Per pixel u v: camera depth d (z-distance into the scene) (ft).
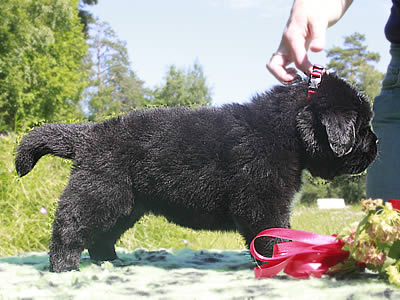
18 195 4.81
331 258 2.13
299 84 2.37
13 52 19.70
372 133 2.32
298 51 2.29
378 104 3.02
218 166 2.30
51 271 2.41
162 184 2.36
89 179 2.39
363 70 29.09
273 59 2.47
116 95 37.88
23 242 4.25
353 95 2.27
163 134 2.39
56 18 21.93
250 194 2.25
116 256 2.92
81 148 2.47
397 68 2.98
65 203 2.38
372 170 3.05
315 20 2.32
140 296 1.79
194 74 33.01
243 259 2.99
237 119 2.37
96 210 2.38
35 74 20.44
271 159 2.26
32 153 2.56
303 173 2.40
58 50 23.03
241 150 2.27
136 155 2.38
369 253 1.95
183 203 2.38
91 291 1.91
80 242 2.41
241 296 1.72
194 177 2.32
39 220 4.48
